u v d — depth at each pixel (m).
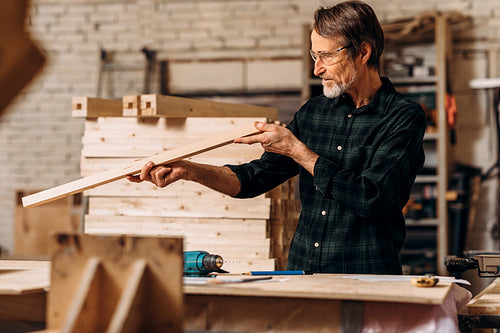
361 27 1.88
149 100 2.45
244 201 2.46
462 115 5.32
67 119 5.93
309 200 2.01
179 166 1.87
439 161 4.80
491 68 5.30
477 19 5.34
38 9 6.02
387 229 1.93
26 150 5.94
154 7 5.85
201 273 1.66
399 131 1.87
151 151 2.56
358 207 1.74
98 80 5.82
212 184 1.95
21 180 5.93
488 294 1.82
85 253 1.21
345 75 1.91
